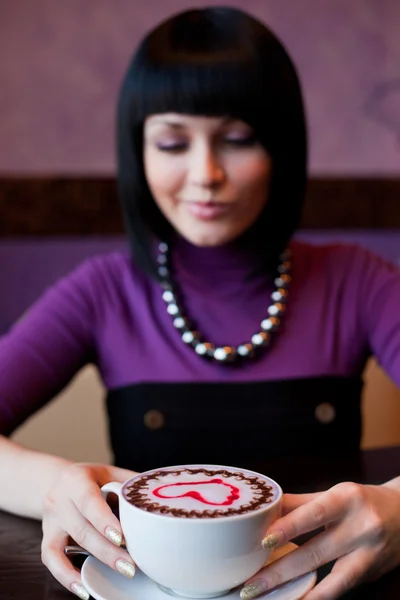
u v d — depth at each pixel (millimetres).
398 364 1004
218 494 604
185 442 983
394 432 1504
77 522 647
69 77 1613
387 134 1711
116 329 1016
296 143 938
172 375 995
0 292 1649
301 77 1667
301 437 986
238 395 985
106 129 1638
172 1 1623
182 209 919
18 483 759
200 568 572
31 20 1589
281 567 607
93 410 1431
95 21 1606
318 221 1692
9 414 936
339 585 611
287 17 1646
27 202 1617
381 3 1671
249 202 909
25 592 633
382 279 1050
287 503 654
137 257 1021
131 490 610
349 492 631
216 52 871
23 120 1611
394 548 640
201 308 1013
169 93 871
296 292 1031
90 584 602
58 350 996
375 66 1688
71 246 1658
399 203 1719
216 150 892
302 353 1009
